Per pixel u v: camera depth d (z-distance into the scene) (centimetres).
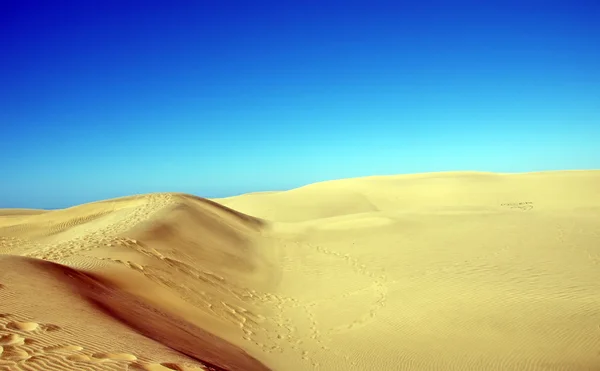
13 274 842
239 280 1681
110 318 747
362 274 1809
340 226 2884
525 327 1107
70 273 979
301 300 1551
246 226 2939
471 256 1906
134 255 1459
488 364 942
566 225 2455
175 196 2991
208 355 755
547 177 5469
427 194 5272
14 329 601
